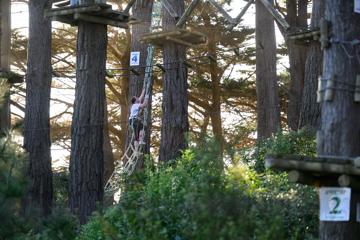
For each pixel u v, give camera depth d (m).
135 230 12.01
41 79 31.02
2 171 15.66
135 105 30.28
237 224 10.20
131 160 29.39
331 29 12.02
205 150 12.91
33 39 31.14
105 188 28.61
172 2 30.06
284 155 11.42
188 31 26.17
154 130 49.09
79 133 22.80
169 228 12.62
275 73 36.09
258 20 36.03
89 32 22.72
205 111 49.88
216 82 47.50
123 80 48.00
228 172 13.31
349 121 11.78
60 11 22.20
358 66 11.88
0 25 28.12
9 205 15.48
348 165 10.91
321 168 11.06
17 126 17.84
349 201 11.06
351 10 11.94
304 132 23.33
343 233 11.58
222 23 44.00
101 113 22.97
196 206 10.55
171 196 14.09
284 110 47.31
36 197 30.08
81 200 22.59
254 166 21.58
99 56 22.89
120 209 14.42
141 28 35.53
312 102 25.19
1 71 25.84
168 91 28.73
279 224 10.23
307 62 25.45
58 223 16.47
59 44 46.66
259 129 36.09
